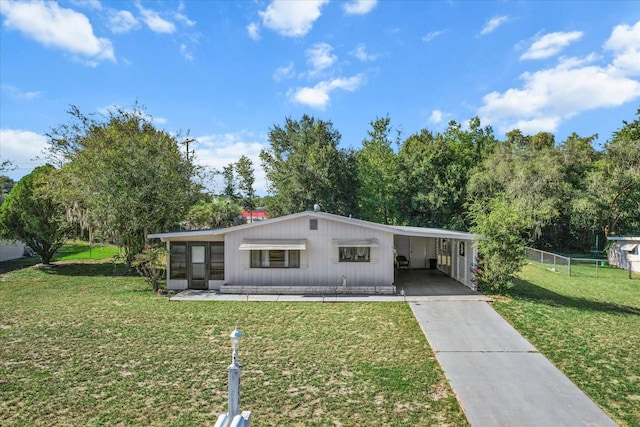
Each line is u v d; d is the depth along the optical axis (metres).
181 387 7.24
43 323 11.30
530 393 7.17
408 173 36.09
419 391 7.21
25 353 8.89
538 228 30.58
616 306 14.53
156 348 9.27
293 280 16.02
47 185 21.05
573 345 9.73
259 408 6.54
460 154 40.06
